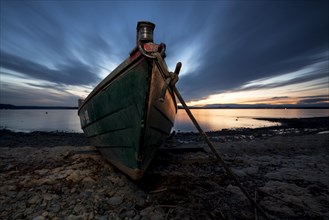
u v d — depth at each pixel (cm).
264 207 316
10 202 315
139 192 362
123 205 316
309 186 403
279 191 375
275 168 541
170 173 469
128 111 324
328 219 284
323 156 698
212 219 283
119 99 332
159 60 265
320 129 2128
